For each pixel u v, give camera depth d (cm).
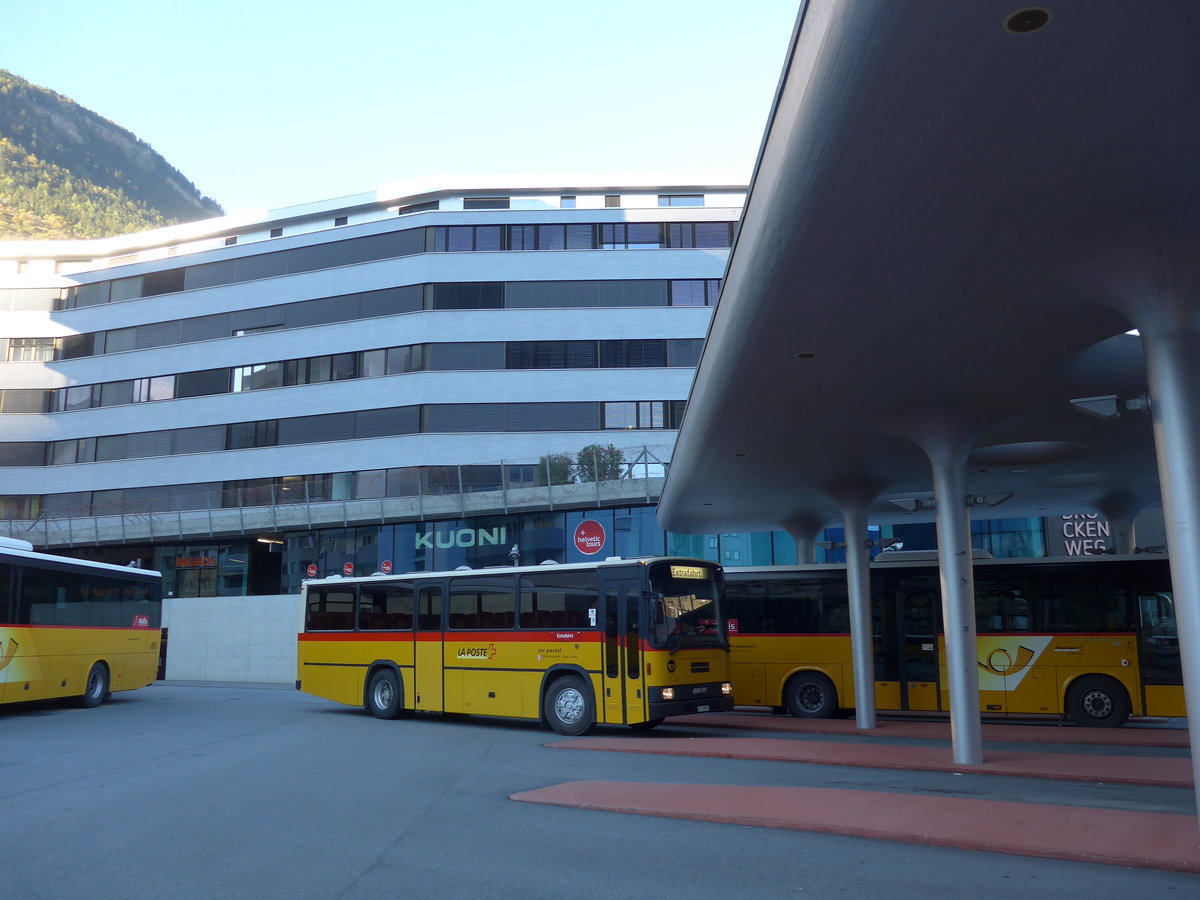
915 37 562
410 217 4459
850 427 1458
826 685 1933
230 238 5141
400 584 2025
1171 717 1870
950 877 698
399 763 1352
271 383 4544
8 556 2086
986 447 1661
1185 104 627
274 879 723
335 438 4347
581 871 734
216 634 3950
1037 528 3462
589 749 1500
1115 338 1209
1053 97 621
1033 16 543
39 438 4922
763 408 1352
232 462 4525
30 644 2127
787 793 1022
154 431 4728
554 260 4316
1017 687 1802
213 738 1689
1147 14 539
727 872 723
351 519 3975
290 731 1798
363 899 668
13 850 831
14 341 5044
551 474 3741
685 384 4184
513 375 4216
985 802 954
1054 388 1269
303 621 2203
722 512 2370
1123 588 1775
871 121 647
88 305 5041
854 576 1800
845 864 740
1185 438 831
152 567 4425
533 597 1795
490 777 1213
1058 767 1213
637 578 1662
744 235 949
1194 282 829
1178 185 733
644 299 4269
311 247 4616
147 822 942
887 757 1316
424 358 4275
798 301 960
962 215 779
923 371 1186
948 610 1330
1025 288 926
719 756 1384
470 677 1859
